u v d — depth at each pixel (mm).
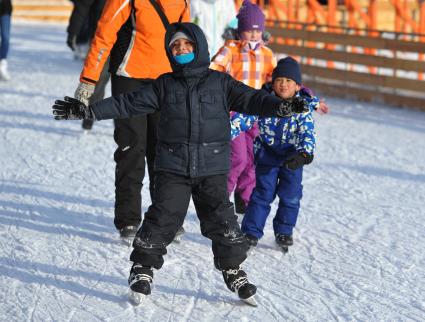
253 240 9914
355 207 12406
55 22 55531
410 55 32969
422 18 29984
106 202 12344
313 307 8227
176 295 8508
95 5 20078
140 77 10000
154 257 8094
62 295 8477
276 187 10031
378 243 10516
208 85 7910
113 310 8078
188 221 11375
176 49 7832
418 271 9406
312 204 12547
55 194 12742
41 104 21609
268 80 11297
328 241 10570
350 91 24625
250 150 11219
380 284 8938
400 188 13734
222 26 12555
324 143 17797
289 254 9992
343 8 35531
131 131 10031
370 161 15945
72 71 28594
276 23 30141
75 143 16844
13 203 12180
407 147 17406
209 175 7980
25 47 36781
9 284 8781
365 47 24078
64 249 10000
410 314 8062
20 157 15430
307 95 9773
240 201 11430
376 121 20766
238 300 8391
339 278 9125
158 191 8086
